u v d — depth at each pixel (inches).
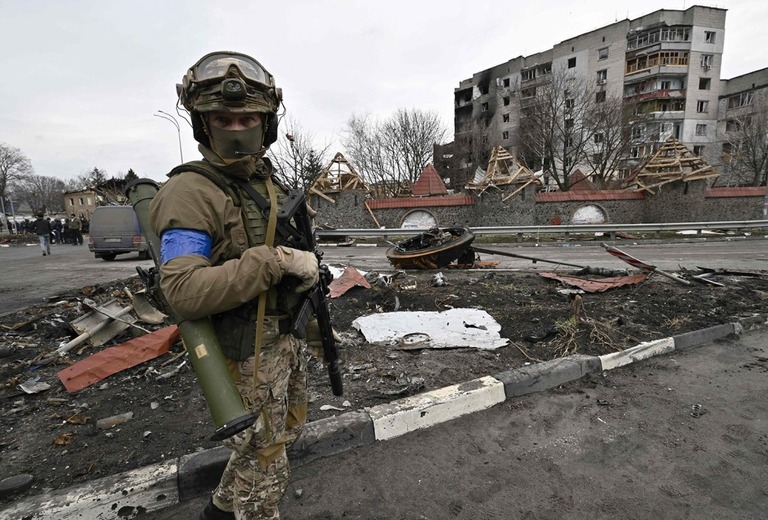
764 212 821.9
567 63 2023.9
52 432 107.0
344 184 962.7
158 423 110.1
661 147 884.0
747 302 219.3
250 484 59.1
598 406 121.1
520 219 842.8
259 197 55.1
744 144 1461.6
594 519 78.5
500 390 123.7
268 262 47.4
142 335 175.0
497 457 98.0
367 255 561.6
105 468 91.0
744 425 109.9
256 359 52.3
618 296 236.5
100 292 277.6
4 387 134.0
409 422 108.7
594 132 1288.1
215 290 44.3
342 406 116.6
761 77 1829.5
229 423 43.8
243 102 49.1
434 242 384.5
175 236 47.2
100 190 2089.1
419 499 84.2
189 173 50.9
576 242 674.2
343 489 87.4
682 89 1877.5
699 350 163.5
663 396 126.3
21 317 217.0
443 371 139.9
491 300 231.1
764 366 147.1
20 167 2314.2
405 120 1569.9
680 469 92.7
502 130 2186.3
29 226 1289.4
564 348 157.4
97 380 136.4
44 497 79.7
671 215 840.9
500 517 79.2
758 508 80.8
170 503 84.8
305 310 59.6
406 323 188.4
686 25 1812.3
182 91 52.9
